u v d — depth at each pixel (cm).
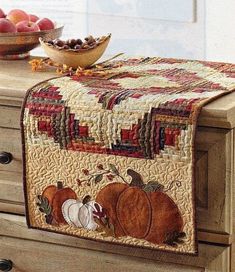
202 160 183
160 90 192
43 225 199
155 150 182
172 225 185
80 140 189
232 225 186
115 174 188
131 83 200
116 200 189
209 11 280
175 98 184
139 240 189
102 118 186
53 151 193
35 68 217
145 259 195
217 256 187
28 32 226
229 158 181
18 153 204
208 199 185
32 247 207
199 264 190
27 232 207
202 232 187
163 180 183
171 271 192
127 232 190
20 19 235
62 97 192
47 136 193
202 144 182
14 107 201
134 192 187
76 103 189
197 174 184
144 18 291
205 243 189
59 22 307
